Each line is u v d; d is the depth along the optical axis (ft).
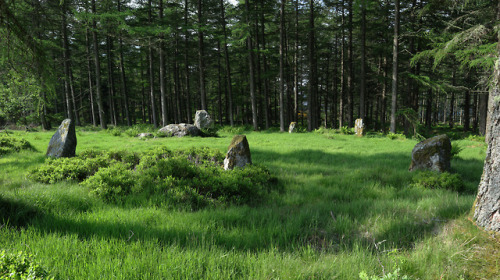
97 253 8.86
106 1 81.92
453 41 39.52
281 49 81.41
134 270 7.86
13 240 9.51
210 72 126.93
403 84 102.22
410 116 65.26
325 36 104.53
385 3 76.64
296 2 92.73
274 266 8.87
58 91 113.09
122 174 19.51
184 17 97.40
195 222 12.60
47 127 82.12
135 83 129.29
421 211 14.80
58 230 10.96
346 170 27.84
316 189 20.31
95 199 15.76
